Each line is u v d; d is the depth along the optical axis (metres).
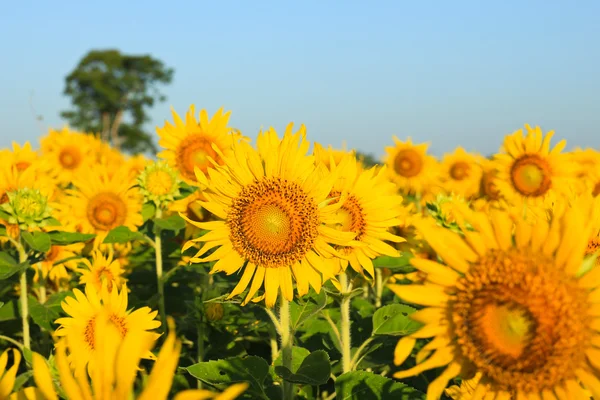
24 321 6.16
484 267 2.87
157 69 105.44
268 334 6.71
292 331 4.48
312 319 6.18
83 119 101.81
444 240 2.92
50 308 6.21
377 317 5.28
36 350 6.61
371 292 7.90
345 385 4.34
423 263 2.96
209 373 4.33
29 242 6.09
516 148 9.39
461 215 2.94
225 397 1.82
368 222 5.07
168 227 6.98
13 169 7.81
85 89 101.75
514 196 9.23
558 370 2.73
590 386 2.70
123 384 1.90
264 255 4.38
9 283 7.05
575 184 8.85
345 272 5.32
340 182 5.12
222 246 4.50
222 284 6.48
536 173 9.13
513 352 2.80
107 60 101.19
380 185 5.18
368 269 5.05
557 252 2.80
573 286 2.76
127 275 7.92
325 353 4.29
